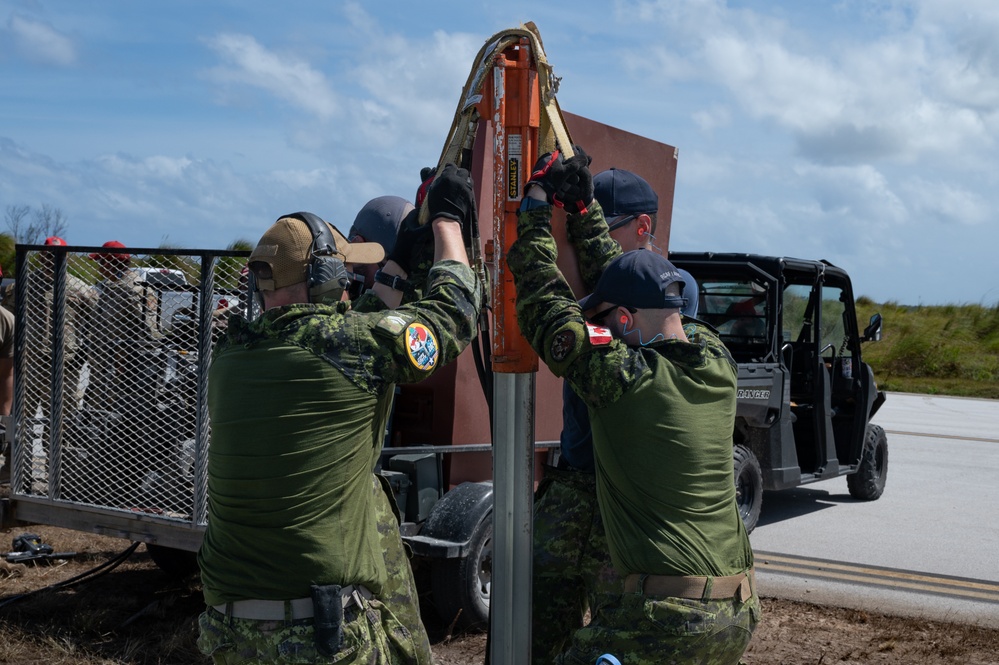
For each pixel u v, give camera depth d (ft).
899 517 25.73
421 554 13.69
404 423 15.23
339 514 6.64
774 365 22.44
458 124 7.50
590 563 8.80
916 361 75.56
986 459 36.58
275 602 6.50
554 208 8.46
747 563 7.65
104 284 14.01
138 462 13.89
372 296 8.02
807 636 15.58
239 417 6.56
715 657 7.32
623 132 15.02
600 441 7.36
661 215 16.08
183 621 14.75
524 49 7.12
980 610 17.39
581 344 7.05
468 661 13.50
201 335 13.33
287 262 6.82
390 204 11.53
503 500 7.30
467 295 7.06
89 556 18.26
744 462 21.21
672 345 7.52
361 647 6.66
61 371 14.29
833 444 25.46
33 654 13.16
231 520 6.61
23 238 54.80
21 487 14.85
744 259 23.26
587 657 7.29
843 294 26.71
